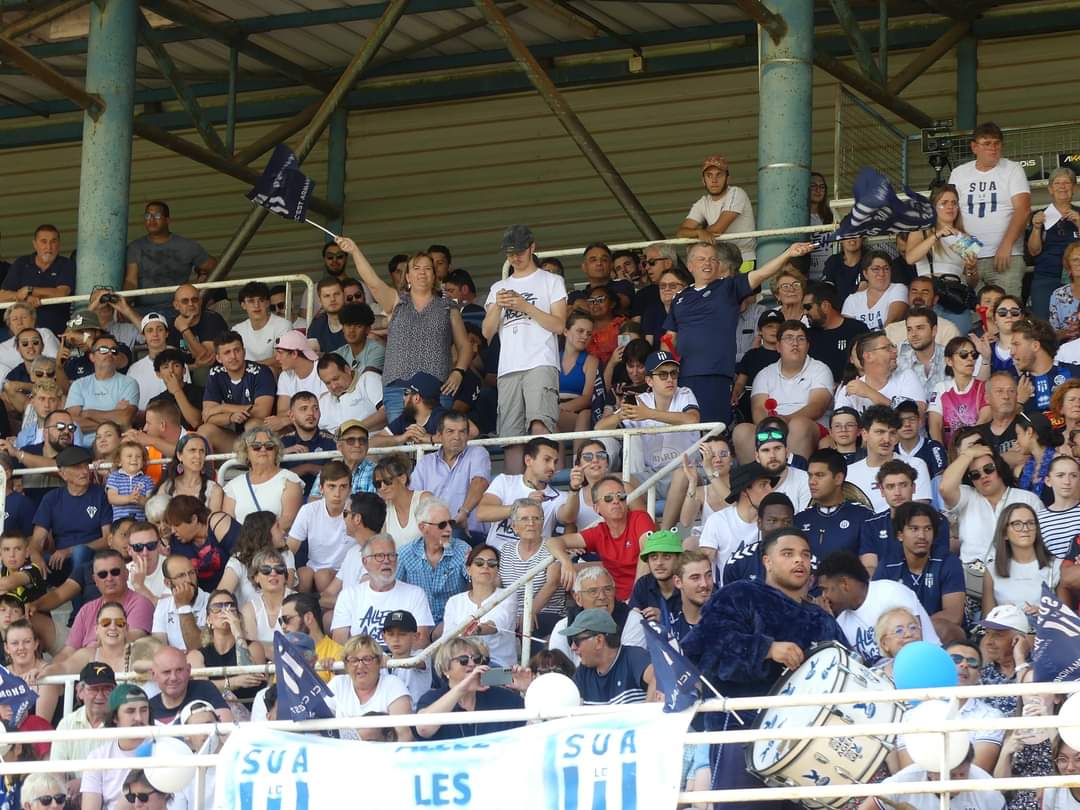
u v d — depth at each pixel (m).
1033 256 37.50
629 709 19.95
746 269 39.00
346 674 25.08
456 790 20.25
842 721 19.81
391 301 37.00
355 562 30.30
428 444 33.16
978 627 26.08
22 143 56.19
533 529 29.09
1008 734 22.00
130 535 30.45
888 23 48.06
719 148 49.84
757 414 34.09
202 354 40.28
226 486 32.78
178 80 46.25
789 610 20.61
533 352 34.56
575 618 25.06
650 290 38.94
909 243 36.81
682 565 25.28
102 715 26.28
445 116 52.72
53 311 43.59
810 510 27.88
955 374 32.41
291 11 48.19
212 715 24.02
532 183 51.59
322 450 35.28
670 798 19.41
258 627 28.38
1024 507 27.53
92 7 42.22
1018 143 46.66
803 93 36.97
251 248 53.84
